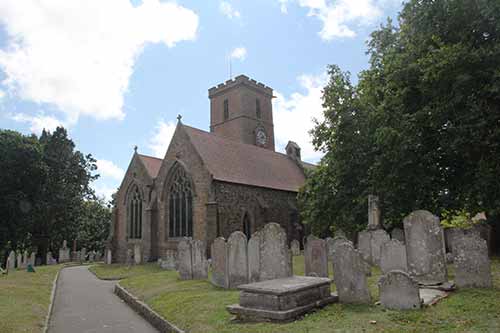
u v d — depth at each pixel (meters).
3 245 41.69
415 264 11.83
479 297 9.23
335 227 27.58
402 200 20.64
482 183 16.20
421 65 18.06
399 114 19.83
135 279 19.67
